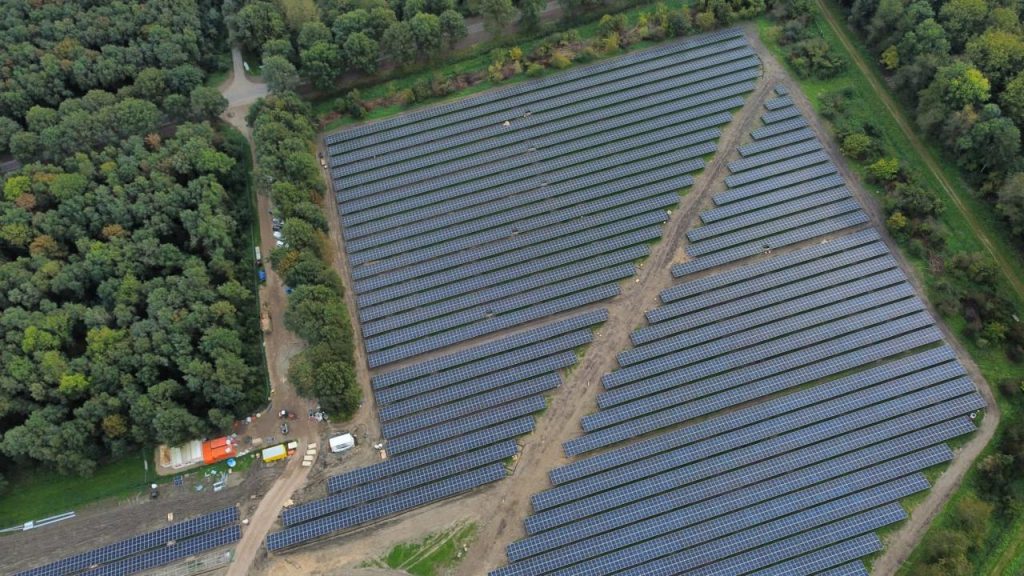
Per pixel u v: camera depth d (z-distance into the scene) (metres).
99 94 171.88
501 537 127.00
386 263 159.25
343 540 127.69
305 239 151.38
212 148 165.12
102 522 130.88
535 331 147.50
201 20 196.62
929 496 127.19
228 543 128.00
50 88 177.38
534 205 165.62
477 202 167.00
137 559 126.50
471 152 175.50
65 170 163.50
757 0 192.62
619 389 140.12
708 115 178.38
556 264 156.25
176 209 155.62
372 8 189.50
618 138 175.50
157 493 133.12
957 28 171.38
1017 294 146.38
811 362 141.00
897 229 154.38
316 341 140.50
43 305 141.75
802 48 185.38
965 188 159.50
